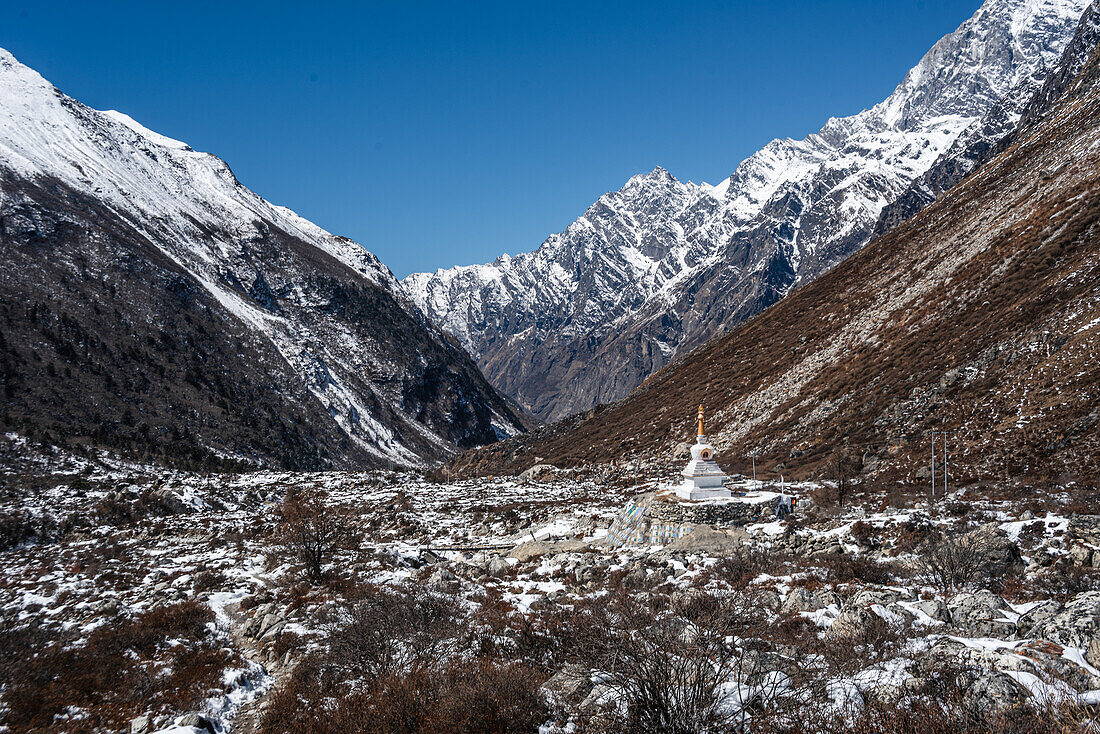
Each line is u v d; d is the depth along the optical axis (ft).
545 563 99.66
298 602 76.54
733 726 34.73
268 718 49.21
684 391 406.41
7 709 52.70
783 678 40.57
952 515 105.70
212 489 228.02
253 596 83.82
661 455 313.94
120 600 85.20
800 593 61.21
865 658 44.60
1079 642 43.70
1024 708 33.76
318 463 520.01
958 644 45.09
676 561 89.97
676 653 40.98
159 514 201.16
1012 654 40.93
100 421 407.03
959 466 160.35
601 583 82.79
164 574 101.14
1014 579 65.46
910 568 73.46
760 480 199.00
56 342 454.40
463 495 197.98
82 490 235.20
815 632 53.11
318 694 52.08
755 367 371.15
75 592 92.48
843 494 139.33
